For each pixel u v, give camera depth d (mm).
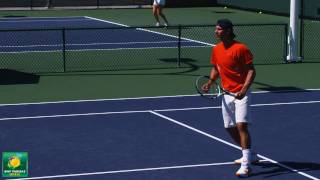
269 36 57531
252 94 35094
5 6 85625
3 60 46344
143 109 31281
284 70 42719
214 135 26391
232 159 23109
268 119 29250
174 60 46375
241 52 20797
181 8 85500
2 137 26016
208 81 22266
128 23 68188
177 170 21891
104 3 87000
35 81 38812
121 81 39062
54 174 21375
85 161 22875
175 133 26719
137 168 22078
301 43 45812
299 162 22875
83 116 29750
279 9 74500
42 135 26359
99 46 52781
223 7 85562
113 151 24109
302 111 30875
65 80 39281
